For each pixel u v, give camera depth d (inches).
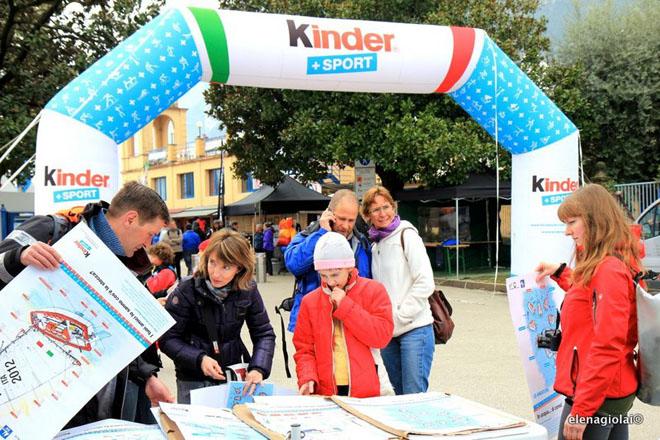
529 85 265.7
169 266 257.0
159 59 218.1
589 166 660.1
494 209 666.2
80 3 412.2
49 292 72.1
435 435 71.3
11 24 386.6
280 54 232.5
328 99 585.6
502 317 374.9
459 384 231.8
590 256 96.3
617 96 617.3
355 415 81.4
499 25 617.6
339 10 590.6
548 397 121.8
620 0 673.0
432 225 652.1
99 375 71.9
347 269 115.8
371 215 149.9
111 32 407.2
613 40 634.2
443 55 251.4
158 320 75.7
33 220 84.8
